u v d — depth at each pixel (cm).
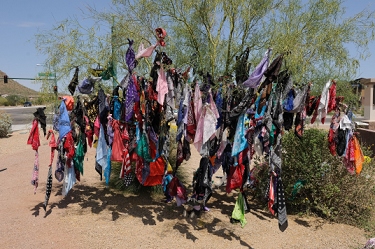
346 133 511
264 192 621
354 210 596
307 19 677
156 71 505
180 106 509
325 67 643
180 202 577
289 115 496
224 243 482
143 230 521
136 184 691
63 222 545
